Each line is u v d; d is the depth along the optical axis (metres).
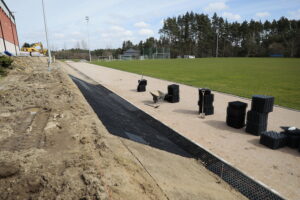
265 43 84.19
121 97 11.32
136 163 4.39
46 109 7.97
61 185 3.19
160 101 10.51
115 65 38.56
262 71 25.36
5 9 35.41
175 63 43.34
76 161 4.00
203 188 3.90
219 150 5.29
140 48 116.81
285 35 78.38
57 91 11.16
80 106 8.54
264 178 4.11
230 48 87.69
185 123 7.30
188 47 92.50
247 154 5.07
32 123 6.45
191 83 16.31
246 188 3.96
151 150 5.35
